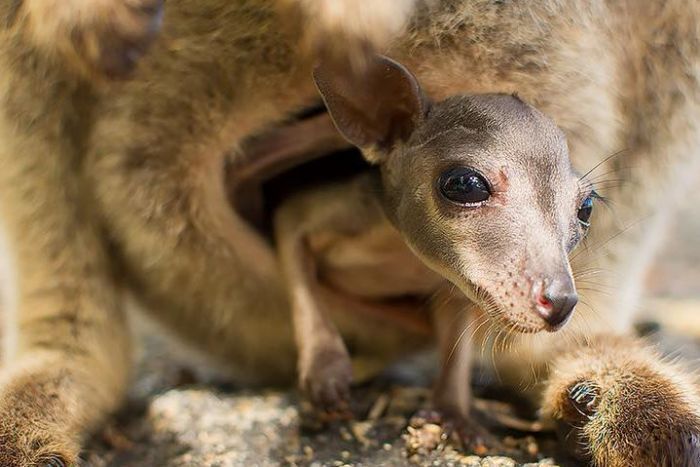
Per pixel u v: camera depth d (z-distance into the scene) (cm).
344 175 44
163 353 57
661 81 46
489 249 38
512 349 44
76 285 45
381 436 43
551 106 42
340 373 42
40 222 45
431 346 48
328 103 40
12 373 44
